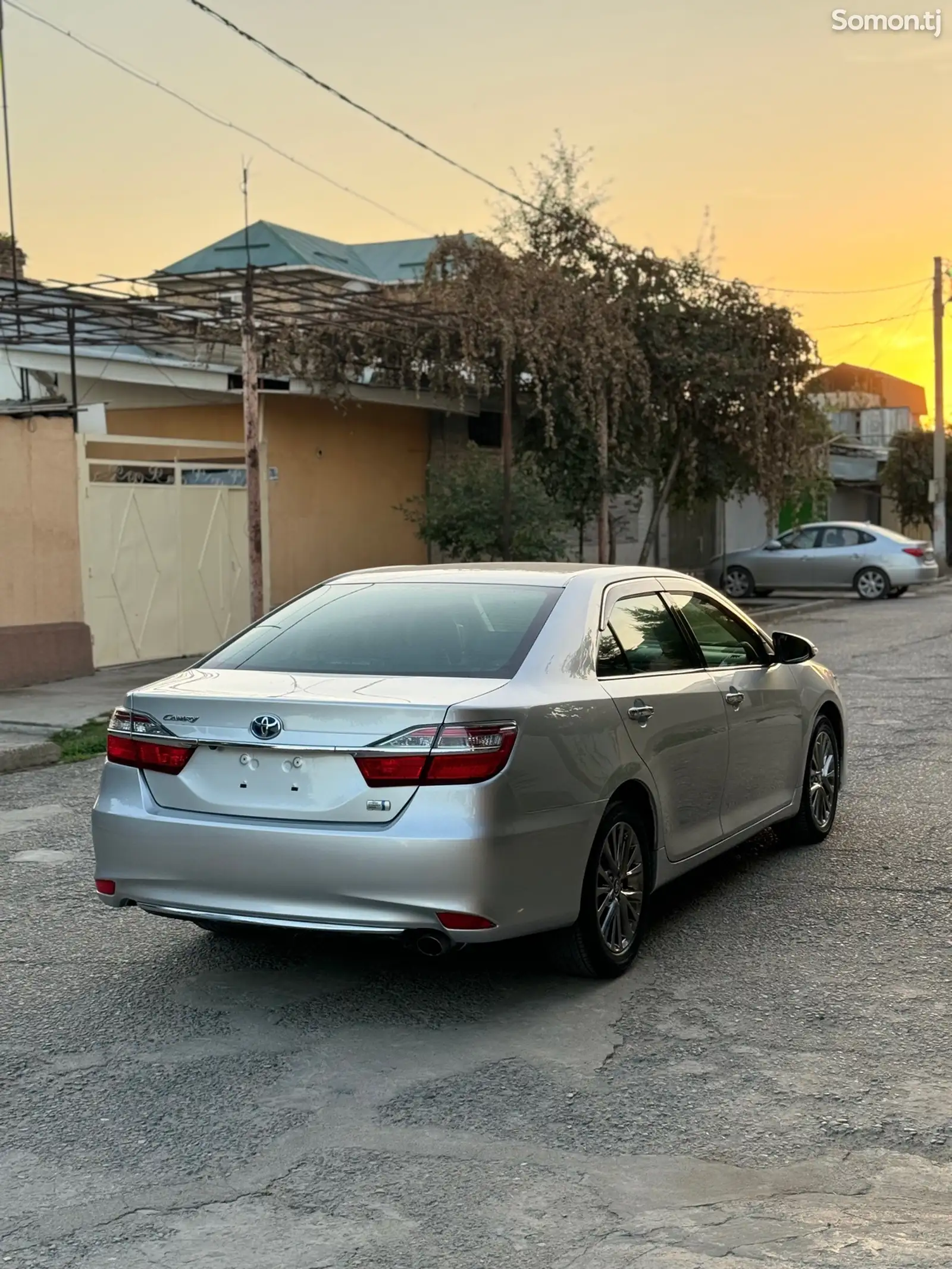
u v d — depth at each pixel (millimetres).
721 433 23672
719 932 5945
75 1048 4707
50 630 14453
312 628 5590
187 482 16891
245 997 5211
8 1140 3980
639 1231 3402
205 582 16859
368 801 4648
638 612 5938
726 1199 3570
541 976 5402
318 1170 3766
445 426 22781
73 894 6703
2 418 14000
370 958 5637
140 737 5066
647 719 5500
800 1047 4633
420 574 5961
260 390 18266
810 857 7242
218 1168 3783
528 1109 4156
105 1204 3586
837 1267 3215
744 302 23281
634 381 21859
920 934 5883
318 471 20266
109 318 16344
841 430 55281
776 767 6879
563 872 4926
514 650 5176
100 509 15195
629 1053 4602
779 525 37438
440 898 4570
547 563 6172
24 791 9445
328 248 40344
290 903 4738
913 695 13336
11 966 5613
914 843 7500
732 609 6832
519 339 19188
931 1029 4789
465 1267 3244
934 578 27500
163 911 5008
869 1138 3928
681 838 5832
